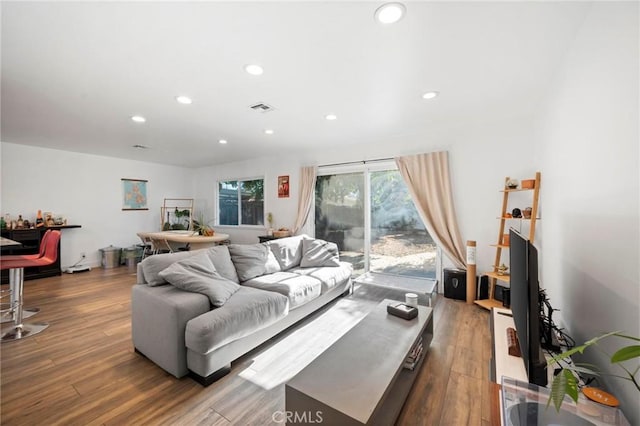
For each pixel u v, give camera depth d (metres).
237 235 6.14
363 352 1.51
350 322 2.74
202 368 1.72
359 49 1.82
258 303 2.10
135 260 5.30
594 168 1.39
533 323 1.17
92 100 2.64
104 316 2.87
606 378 1.23
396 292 3.76
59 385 1.74
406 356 1.49
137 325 2.11
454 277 3.45
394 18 1.52
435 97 2.63
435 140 3.75
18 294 2.57
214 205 6.57
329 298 3.25
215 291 2.03
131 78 2.20
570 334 1.76
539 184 2.78
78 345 2.25
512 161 3.24
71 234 4.99
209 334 1.70
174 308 1.81
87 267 4.97
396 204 4.17
